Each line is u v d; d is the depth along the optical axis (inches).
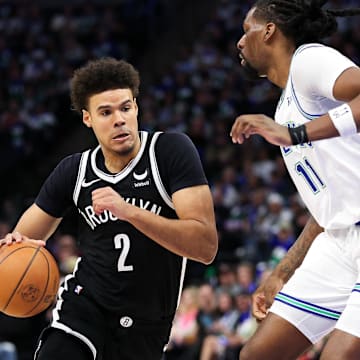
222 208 635.5
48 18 1051.3
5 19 1040.8
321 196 194.5
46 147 868.0
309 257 200.5
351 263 193.3
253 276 467.5
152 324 205.3
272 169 673.6
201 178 196.2
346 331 181.5
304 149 193.8
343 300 194.5
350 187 189.5
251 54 202.8
